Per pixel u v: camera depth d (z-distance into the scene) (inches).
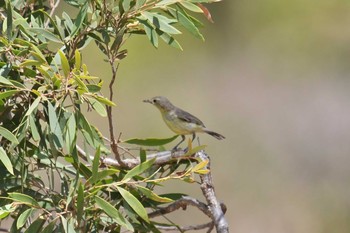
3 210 202.4
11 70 208.2
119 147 225.9
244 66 740.0
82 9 211.5
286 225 592.4
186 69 713.6
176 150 225.9
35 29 210.7
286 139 663.1
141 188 208.5
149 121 636.7
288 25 769.6
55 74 199.0
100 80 205.5
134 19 215.8
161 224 231.0
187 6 219.5
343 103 696.4
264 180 622.5
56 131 201.6
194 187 532.4
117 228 225.0
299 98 709.3
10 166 199.6
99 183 208.5
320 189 620.1
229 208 597.3
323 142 658.2
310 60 747.4
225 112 690.2
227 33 761.0
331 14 774.5
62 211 209.2
